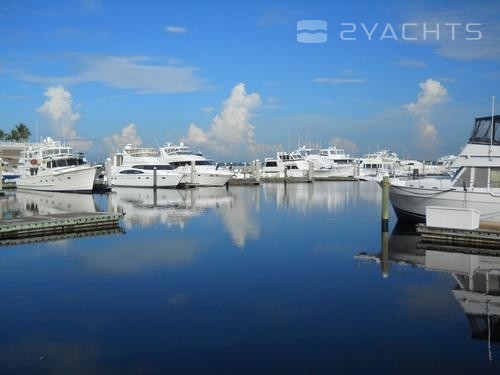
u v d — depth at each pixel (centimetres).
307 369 866
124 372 853
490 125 2223
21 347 955
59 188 5338
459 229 2033
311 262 1736
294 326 1074
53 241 2164
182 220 2950
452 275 1549
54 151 5566
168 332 1035
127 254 1867
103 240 2198
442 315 1151
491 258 1803
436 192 2377
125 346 961
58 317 1127
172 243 2122
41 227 2341
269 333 1032
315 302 1249
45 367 870
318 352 937
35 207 3828
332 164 8462
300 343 980
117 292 1334
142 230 2520
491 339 998
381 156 9119
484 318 1123
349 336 1017
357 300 1269
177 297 1289
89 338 1002
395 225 2705
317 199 4588
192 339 998
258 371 859
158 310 1177
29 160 5622
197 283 1432
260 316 1138
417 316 1142
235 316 1136
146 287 1384
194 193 5391
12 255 1839
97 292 1333
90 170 5203
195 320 1109
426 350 948
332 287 1398
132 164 6306
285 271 1595
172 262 1723
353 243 2139
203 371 859
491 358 912
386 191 2414
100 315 1141
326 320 1113
